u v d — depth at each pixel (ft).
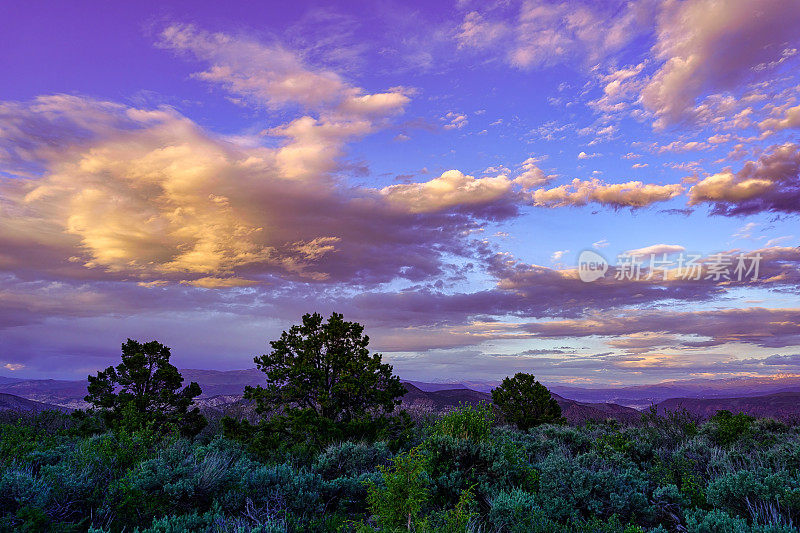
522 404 83.56
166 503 24.70
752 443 44.78
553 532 22.15
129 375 66.08
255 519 23.03
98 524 22.07
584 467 31.99
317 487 29.45
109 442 31.35
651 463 37.37
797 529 20.93
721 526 21.08
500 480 28.96
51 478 23.50
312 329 65.62
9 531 19.79
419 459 24.54
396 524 22.06
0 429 36.24
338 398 61.00
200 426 65.77
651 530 22.80
